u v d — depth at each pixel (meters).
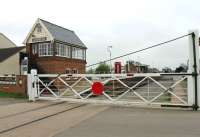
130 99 16.95
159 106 15.15
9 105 16.36
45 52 39.66
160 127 9.70
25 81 24.83
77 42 44.84
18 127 10.09
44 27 39.50
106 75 16.28
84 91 17.30
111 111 13.73
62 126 10.16
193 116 11.98
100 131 9.23
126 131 9.17
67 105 16.12
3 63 43.00
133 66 62.41
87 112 13.49
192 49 14.17
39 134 8.95
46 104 16.66
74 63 43.22
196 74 13.99
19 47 46.75
